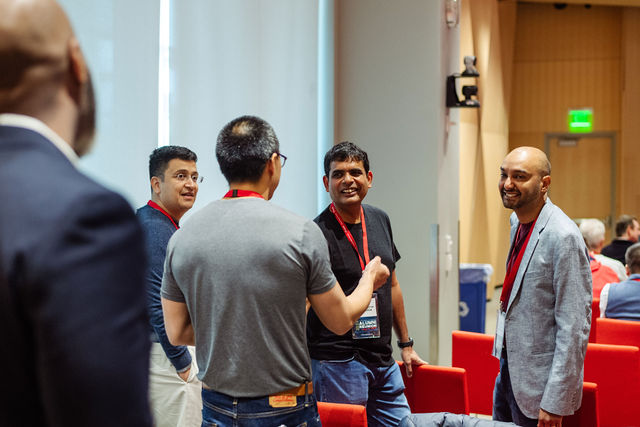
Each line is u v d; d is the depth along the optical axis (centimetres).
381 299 241
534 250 224
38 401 62
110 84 294
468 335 287
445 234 456
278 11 405
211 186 360
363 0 449
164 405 250
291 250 150
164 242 250
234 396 154
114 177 298
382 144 447
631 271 374
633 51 1038
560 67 1070
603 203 1070
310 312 234
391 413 240
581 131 1069
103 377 58
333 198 241
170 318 165
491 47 921
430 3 432
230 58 371
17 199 61
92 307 59
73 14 277
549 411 214
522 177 227
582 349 216
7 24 65
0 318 59
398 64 442
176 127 340
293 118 420
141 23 310
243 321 150
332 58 454
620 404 271
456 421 230
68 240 59
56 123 68
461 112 828
